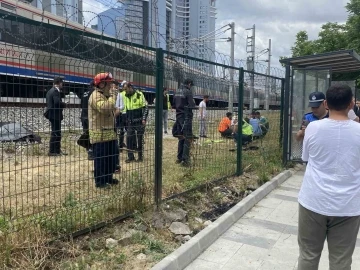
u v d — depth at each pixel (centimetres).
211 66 633
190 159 671
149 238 414
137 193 470
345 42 2241
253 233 476
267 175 742
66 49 367
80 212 404
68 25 397
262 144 891
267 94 880
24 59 342
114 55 418
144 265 357
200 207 550
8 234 327
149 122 521
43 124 440
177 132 689
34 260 320
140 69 464
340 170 269
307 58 830
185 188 581
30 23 336
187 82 649
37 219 365
